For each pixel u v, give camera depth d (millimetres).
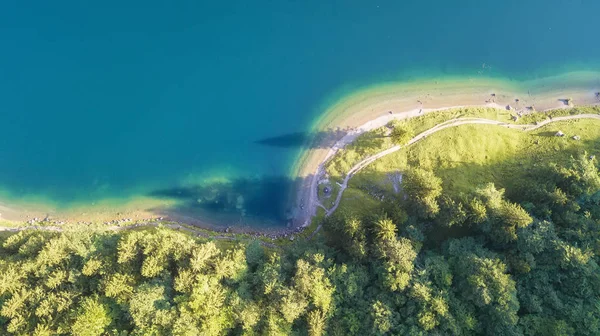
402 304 57219
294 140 79062
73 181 77438
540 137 76875
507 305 54531
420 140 77000
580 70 81750
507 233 60781
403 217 66125
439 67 81750
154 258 56781
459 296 58500
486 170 74875
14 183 76938
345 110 79938
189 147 79125
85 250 58250
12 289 55938
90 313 52469
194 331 52188
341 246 67562
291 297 55281
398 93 80500
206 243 61844
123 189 77562
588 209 65438
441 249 65125
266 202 77375
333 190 76250
